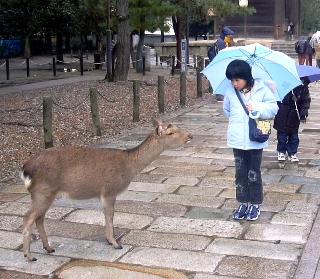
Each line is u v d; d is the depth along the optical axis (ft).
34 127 38.47
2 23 100.53
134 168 17.35
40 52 128.36
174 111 45.98
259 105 18.53
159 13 71.51
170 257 16.98
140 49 77.77
